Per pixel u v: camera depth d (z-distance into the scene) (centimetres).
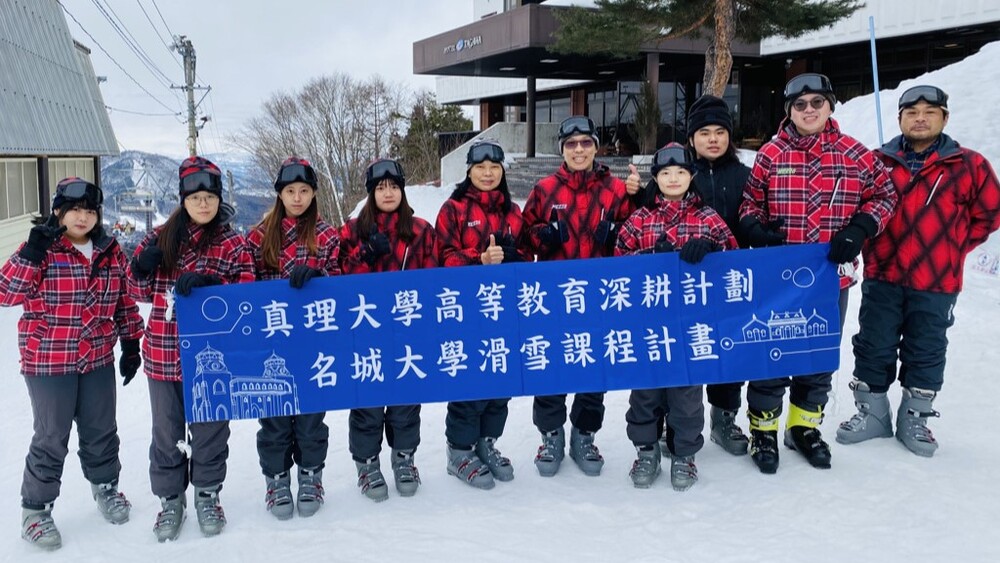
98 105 2045
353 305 352
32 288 326
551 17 1530
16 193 1282
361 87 3191
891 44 1606
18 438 503
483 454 391
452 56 1861
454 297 358
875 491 347
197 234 339
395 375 357
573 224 378
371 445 367
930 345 388
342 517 346
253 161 3262
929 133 384
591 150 374
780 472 376
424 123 3131
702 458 403
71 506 373
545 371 363
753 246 382
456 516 342
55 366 329
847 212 365
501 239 375
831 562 289
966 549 295
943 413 442
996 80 991
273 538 328
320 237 356
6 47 1258
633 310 362
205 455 339
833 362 367
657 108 1628
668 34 1180
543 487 372
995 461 375
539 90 2506
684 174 354
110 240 351
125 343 360
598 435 443
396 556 305
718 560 294
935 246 381
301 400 349
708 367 362
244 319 342
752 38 1205
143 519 355
